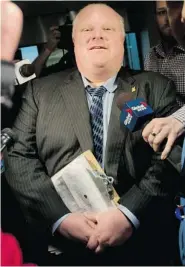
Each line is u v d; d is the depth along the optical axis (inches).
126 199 50.7
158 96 50.1
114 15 52.1
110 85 52.1
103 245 51.3
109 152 51.3
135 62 53.4
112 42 52.0
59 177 50.2
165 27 52.8
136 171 51.1
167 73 53.5
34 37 52.4
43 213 50.6
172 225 52.3
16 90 50.8
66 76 52.9
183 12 51.2
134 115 42.8
